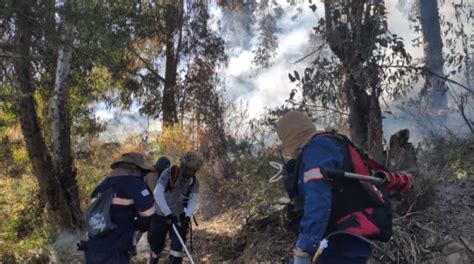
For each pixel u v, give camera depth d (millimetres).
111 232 4594
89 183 14148
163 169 6797
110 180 4703
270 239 6480
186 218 6543
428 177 5805
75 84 14367
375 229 3059
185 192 6590
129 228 4680
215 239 7824
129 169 4773
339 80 6707
